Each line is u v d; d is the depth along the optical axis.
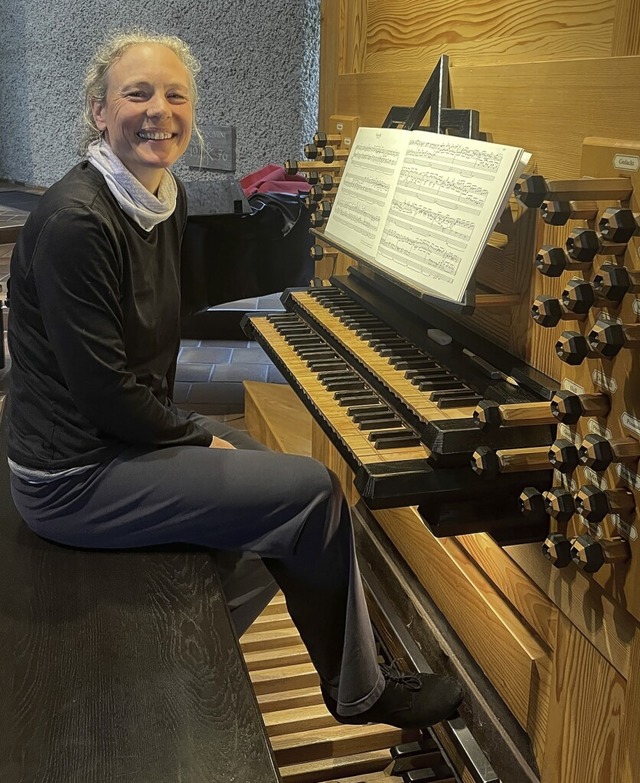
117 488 1.72
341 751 1.97
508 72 1.57
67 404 1.71
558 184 1.23
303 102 6.36
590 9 1.35
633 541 1.29
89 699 1.40
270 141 6.56
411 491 1.42
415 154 1.77
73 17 8.02
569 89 1.39
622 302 1.26
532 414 1.39
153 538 1.76
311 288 2.37
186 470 1.71
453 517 1.48
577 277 1.38
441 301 1.54
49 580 1.70
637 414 1.25
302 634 1.82
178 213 1.89
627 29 1.26
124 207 1.67
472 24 1.73
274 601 2.48
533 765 1.62
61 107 8.62
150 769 1.26
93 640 1.54
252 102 6.56
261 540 1.73
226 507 1.70
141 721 1.35
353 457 1.47
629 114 1.25
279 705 2.07
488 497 1.49
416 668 1.95
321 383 1.78
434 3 1.90
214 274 3.86
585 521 1.35
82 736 1.32
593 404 1.31
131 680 1.44
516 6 1.57
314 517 1.71
